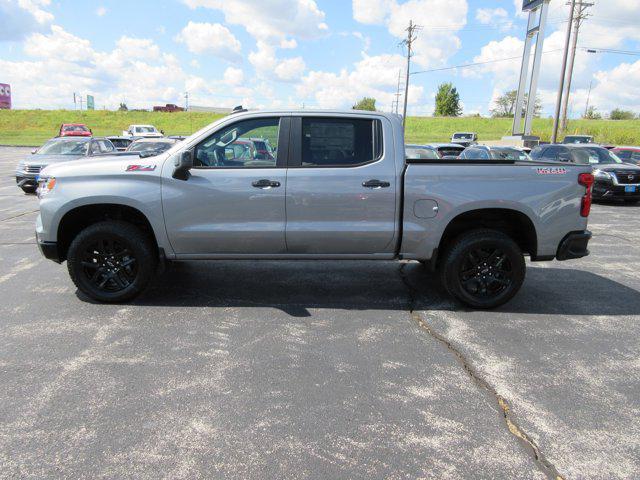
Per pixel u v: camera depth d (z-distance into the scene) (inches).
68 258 184.5
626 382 135.0
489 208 184.5
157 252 192.2
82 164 183.8
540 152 605.0
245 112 183.9
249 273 239.5
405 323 176.6
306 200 179.3
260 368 139.2
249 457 100.3
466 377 136.2
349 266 255.9
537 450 104.3
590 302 204.2
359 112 183.8
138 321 173.3
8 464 97.1
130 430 108.7
